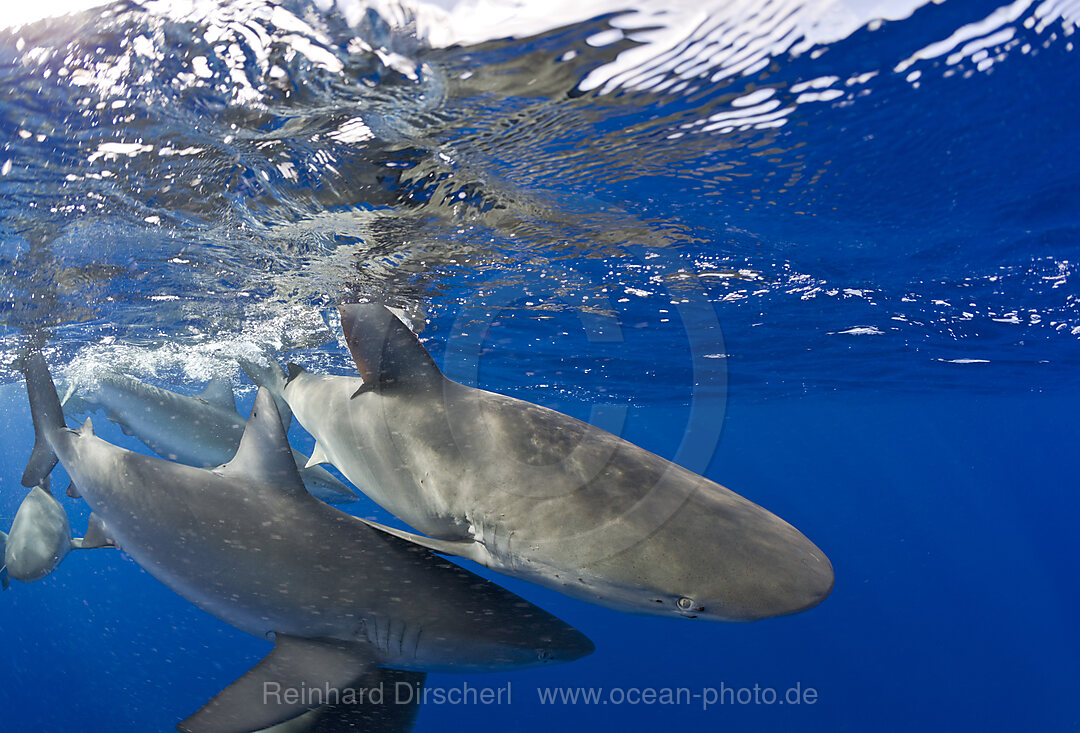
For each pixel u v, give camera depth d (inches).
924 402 1051.3
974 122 161.9
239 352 467.8
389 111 146.7
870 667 1219.9
